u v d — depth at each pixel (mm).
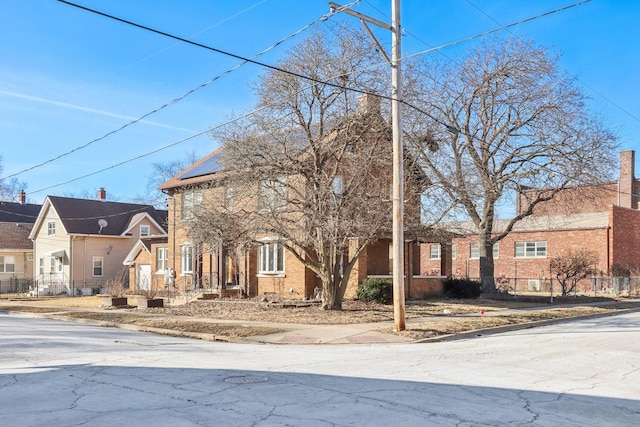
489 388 9078
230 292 30344
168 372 10156
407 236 23219
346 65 20125
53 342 14789
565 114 28109
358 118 20453
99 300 33438
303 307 24031
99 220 45656
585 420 7258
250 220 20359
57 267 44875
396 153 16750
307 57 20078
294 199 20125
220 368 10625
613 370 11086
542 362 11945
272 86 20109
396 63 16641
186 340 16578
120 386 8883
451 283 30344
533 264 43469
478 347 14391
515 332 18219
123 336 17109
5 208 58094
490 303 27625
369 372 10344
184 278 34219
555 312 23656
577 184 29125
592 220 43406
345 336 16344
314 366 11000
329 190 19797
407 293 28453
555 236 42375
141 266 40375
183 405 7602
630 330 18312
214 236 20844
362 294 25500
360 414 7211
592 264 35906
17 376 9828
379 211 20219
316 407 7535
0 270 49125
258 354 12969
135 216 46906
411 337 16109
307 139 20922
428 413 7336
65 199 46062
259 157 20391
